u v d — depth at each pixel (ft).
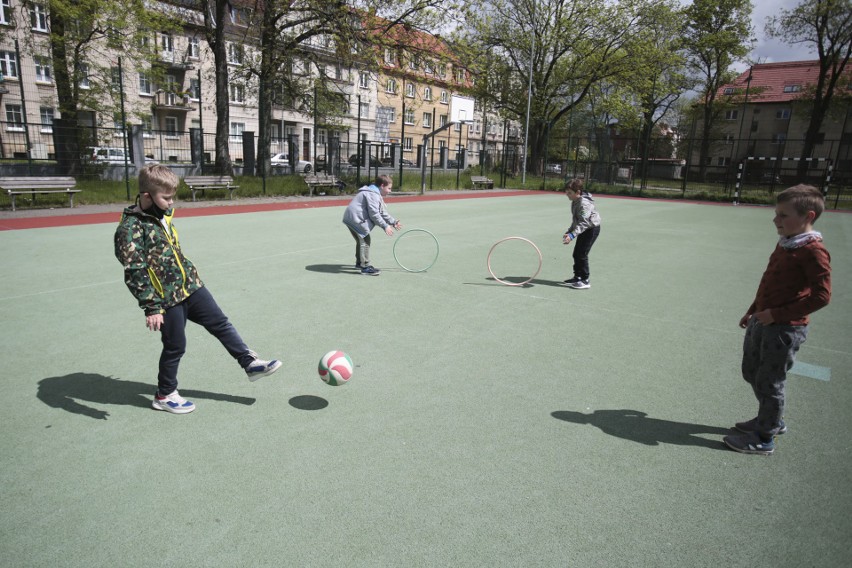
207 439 10.87
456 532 8.36
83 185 56.39
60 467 9.75
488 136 228.22
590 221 24.08
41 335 16.48
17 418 11.46
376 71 79.20
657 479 10.06
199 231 38.01
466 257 31.45
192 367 14.43
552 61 125.08
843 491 9.89
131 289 10.55
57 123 62.59
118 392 12.84
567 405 13.01
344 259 29.25
